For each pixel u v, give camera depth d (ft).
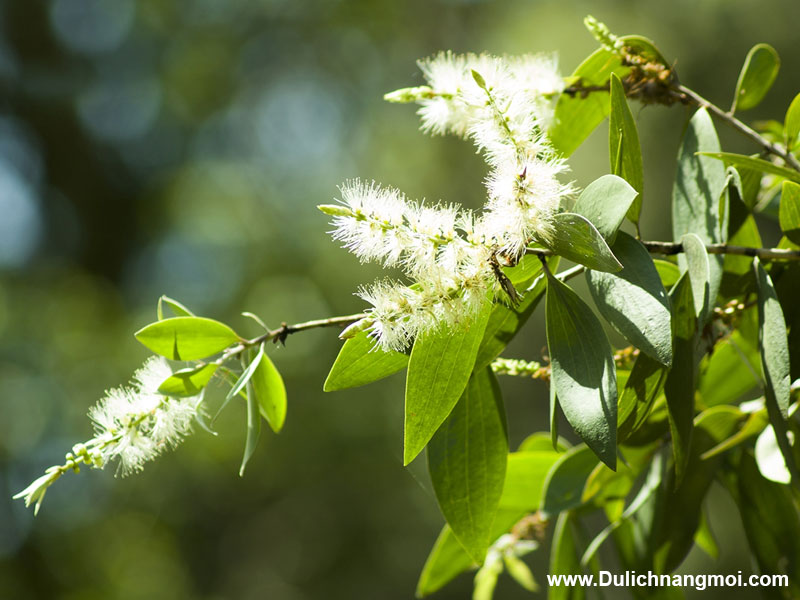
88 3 43.88
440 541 6.80
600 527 22.07
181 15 45.03
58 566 29.63
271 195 43.80
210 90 45.29
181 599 32.76
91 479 30.76
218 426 30.09
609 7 27.58
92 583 29.86
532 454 6.67
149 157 44.55
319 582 34.19
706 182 5.13
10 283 35.91
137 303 41.24
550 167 3.98
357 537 34.32
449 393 4.21
